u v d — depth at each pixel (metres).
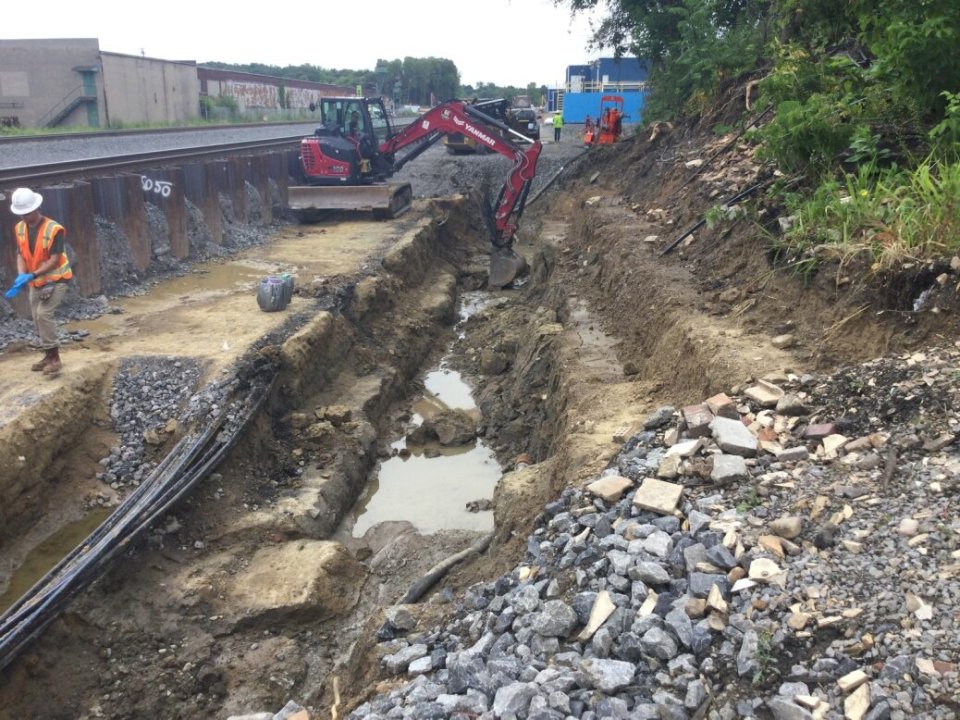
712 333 8.23
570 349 10.99
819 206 8.43
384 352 13.82
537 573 5.21
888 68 8.96
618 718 3.72
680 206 14.59
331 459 10.09
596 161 26.11
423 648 5.07
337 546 8.46
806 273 8.02
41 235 8.90
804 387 6.35
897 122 9.46
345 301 13.78
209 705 6.81
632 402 8.39
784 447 5.64
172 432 9.07
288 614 7.60
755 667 3.79
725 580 4.37
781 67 12.33
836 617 3.92
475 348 15.44
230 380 9.73
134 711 6.65
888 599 3.94
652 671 4.00
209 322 11.89
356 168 21.03
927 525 4.34
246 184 20.20
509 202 18.98
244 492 9.01
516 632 4.64
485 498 10.18
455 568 7.48
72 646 6.84
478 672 4.31
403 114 62.81
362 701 4.75
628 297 11.62
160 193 15.48
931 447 5.00
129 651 7.03
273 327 11.60
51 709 6.45
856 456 5.23
